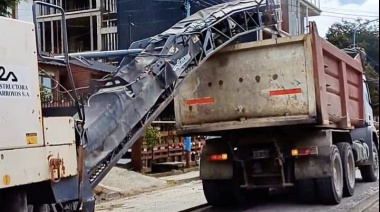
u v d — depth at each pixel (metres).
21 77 5.36
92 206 6.34
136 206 11.38
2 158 5.03
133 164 17.19
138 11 30.47
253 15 11.19
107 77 8.09
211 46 9.81
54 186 5.66
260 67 9.95
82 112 6.21
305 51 9.54
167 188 14.74
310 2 31.31
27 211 5.59
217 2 22.25
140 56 8.58
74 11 38.38
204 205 11.14
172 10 29.52
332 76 10.71
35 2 5.68
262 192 11.91
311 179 10.00
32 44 5.57
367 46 14.31
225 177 10.38
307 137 10.11
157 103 8.37
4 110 5.11
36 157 5.43
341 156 10.92
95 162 6.73
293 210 9.83
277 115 9.80
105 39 37.56
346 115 11.34
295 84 9.63
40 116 5.54
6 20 5.26
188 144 19.14
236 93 10.17
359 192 12.01
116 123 7.26
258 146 10.36
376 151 14.39
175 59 8.83
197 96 10.52
